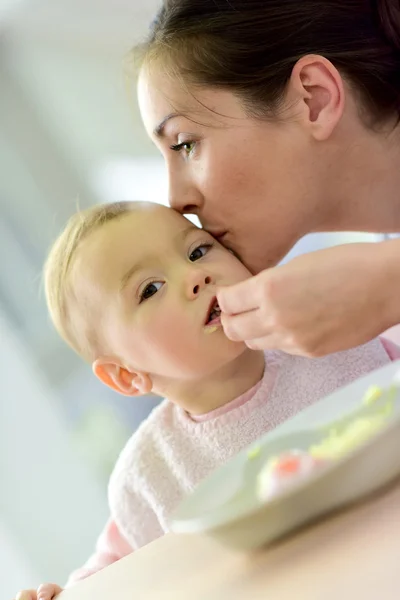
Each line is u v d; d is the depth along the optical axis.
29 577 2.60
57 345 2.81
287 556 0.61
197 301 1.00
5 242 2.79
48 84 2.91
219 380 1.08
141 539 1.16
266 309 0.78
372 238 2.07
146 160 2.92
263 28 1.01
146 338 1.03
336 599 0.51
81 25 2.82
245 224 1.02
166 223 1.06
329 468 0.58
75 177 2.94
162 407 1.17
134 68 1.12
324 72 0.99
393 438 0.58
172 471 1.13
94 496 2.76
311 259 0.77
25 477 2.65
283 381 1.10
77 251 1.11
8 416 2.63
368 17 1.06
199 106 1.00
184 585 0.66
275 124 0.99
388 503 0.61
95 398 2.84
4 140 2.85
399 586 0.50
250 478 0.69
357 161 1.03
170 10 1.06
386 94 1.02
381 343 1.17
